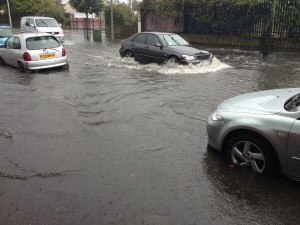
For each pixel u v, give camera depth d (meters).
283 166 4.25
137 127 6.43
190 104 8.05
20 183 4.36
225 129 4.74
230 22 22.95
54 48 12.54
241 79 11.16
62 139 5.83
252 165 4.59
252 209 3.83
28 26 23.19
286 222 3.61
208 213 3.74
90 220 3.58
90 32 35.44
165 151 5.34
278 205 3.92
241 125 4.50
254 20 21.67
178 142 5.70
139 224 3.52
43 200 3.96
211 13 23.88
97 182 4.36
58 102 8.19
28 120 6.88
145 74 11.83
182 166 4.83
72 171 4.66
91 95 8.87
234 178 4.50
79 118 6.96
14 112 7.44
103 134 6.06
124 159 5.04
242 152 4.70
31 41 12.36
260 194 4.14
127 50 15.22
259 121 4.35
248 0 21.38
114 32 32.91
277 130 4.17
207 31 24.59
